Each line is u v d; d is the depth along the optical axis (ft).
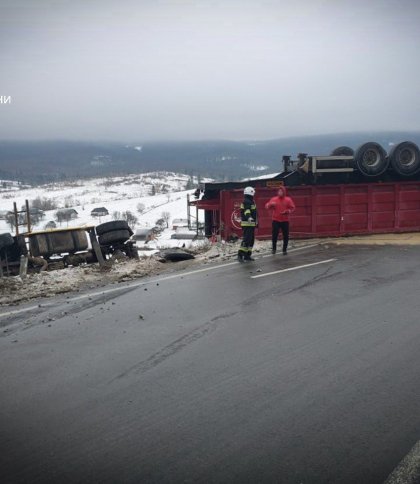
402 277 31.17
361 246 44.27
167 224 435.12
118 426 13.17
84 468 11.39
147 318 23.15
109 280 32.53
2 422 13.60
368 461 11.34
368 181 51.52
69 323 22.71
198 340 19.85
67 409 14.23
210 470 11.18
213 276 32.53
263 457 11.60
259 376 16.16
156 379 16.14
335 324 21.53
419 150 51.08
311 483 10.64
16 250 40.88
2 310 25.44
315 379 15.81
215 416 13.57
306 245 45.55
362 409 13.73
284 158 53.88
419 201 51.88
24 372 17.07
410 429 12.63
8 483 10.94
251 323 21.94
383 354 17.85
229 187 50.49
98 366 17.42
